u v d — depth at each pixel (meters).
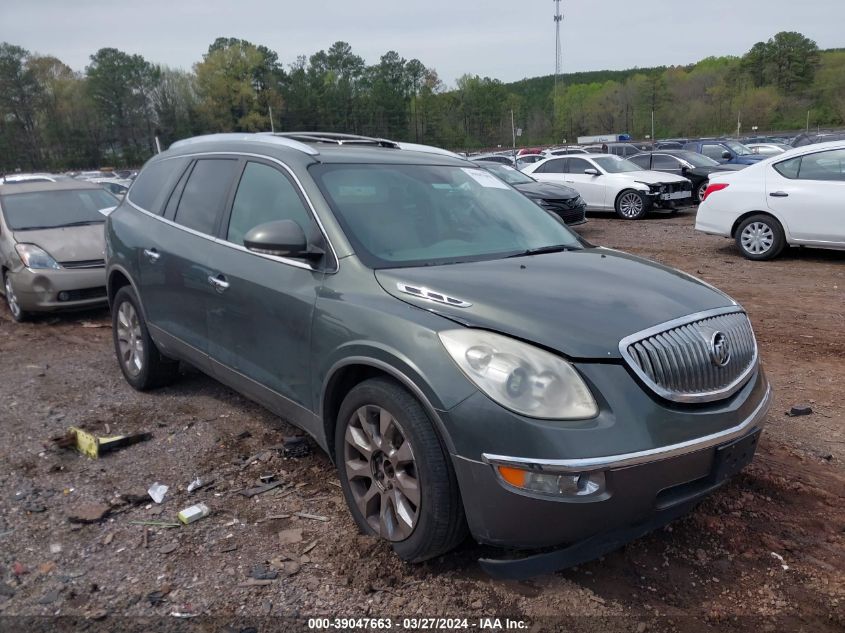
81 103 97.56
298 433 4.55
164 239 4.68
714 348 2.92
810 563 3.10
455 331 2.80
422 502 2.84
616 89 117.62
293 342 3.52
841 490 3.71
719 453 2.80
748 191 10.72
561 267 3.43
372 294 3.18
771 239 10.59
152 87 101.25
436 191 4.06
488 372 2.66
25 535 3.38
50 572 3.08
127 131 99.62
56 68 101.31
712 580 2.99
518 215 4.25
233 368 4.07
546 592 2.91
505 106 118.75
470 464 2.66
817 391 5.20
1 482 3.93
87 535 3.38
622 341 2.71
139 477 3.98
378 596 2.89
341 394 3.39
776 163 10.61
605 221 17.36
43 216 8.70
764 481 3.79
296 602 2.86
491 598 2.87
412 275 3.20
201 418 4.84
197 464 4.14
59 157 96.25
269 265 3.74
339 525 3.41
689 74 127.31
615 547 2.75
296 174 3.79
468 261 3.51
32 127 96.81
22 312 8.11
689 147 33.66
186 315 4.46
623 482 2.57
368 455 3.13
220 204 4.30
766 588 2.94
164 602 2.87
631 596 2.89
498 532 2.67
